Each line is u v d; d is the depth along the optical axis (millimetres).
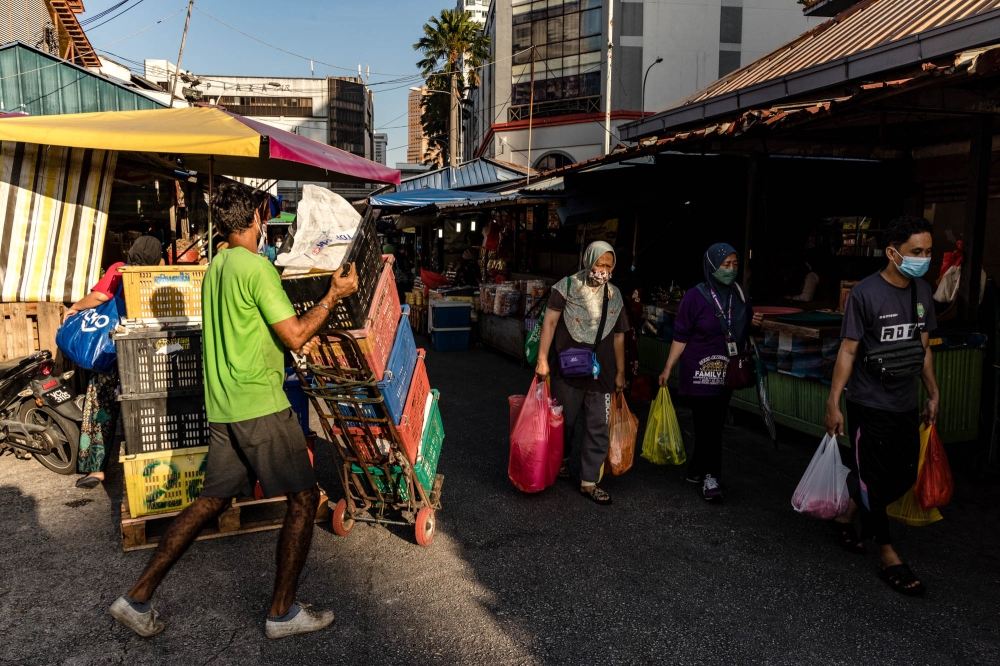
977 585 3406
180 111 5918
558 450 4547
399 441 3586
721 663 2787
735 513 4332
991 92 4809
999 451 4742
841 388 3463
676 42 28891
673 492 4703
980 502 4453
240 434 2863
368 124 77000
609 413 4516
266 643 2910
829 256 9055
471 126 49250
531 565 3633
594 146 29250
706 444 4520
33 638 2928
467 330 11000
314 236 3482
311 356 3340
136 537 3742
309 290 3129
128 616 2803
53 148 5695
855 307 3361
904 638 2953
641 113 28938
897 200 8773
